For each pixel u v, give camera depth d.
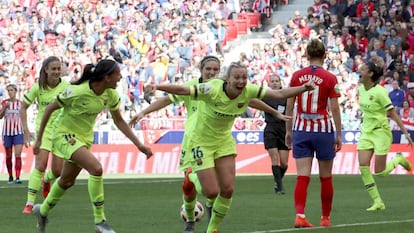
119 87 46.44
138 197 26.45
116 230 18.08
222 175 15.66
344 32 48.56
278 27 49.75
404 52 47.53
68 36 51.47
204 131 15.51
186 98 17.20
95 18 51.78
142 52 49.56
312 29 49.25
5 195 27.16
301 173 18.34
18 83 48.25
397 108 42.69
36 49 50.75
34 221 19.64
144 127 41.59
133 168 40.72
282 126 27.53
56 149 16.55
